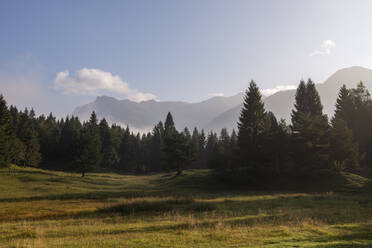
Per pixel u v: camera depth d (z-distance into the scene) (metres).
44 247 10.27
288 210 22.31
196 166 126.81
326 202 28.61
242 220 17.36
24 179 56.50
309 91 75.38
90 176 75.69
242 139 63.41
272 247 9.55
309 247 9.50
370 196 36.19
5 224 17.52
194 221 16.89
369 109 74.50
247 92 66.19
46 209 25.81
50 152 118.25
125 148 123.50
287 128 63.44
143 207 24.03
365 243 10.30
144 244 10.67
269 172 57.97
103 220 18.66
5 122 70.38
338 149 58.41
